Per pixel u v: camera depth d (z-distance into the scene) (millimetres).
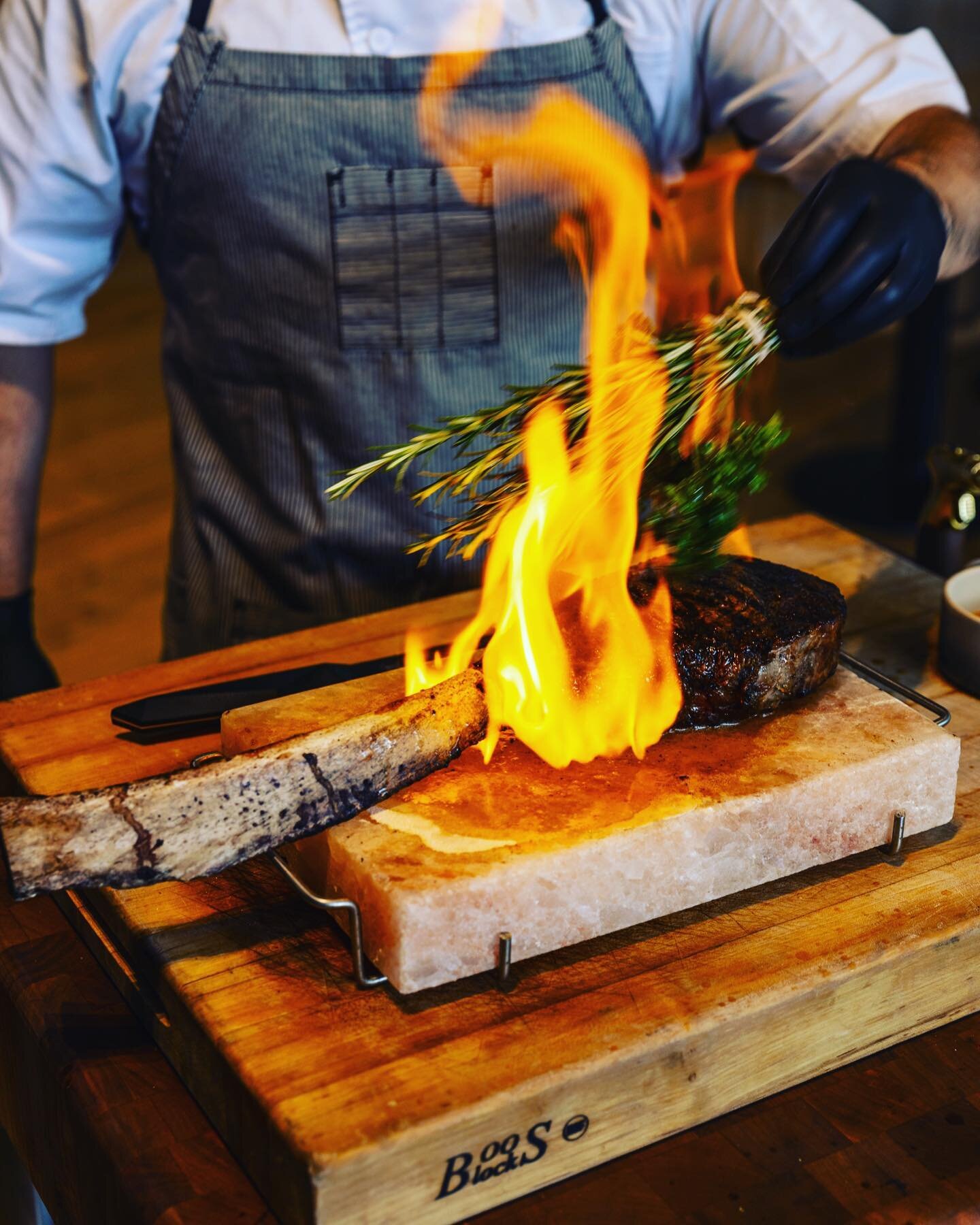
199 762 952
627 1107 772
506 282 1428
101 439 4254
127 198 1506
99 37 1303
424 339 1426
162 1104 815
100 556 3527
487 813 841
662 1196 757
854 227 1023
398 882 769
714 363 980
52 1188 922
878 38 1424
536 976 818
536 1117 738
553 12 1355
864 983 838
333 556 1512
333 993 804
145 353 5027
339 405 1444
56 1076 847
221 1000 794
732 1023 791
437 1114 707
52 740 1125
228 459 1543
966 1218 746
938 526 1423
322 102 1328
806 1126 809
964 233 1200
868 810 912
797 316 998
